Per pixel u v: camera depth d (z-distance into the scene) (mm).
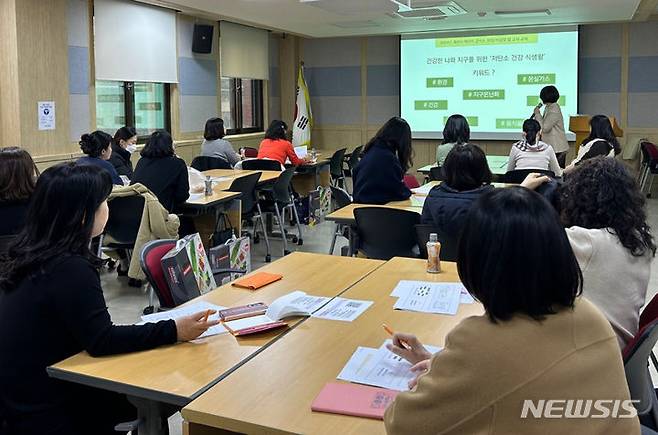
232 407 1493
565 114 9734
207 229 5082
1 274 1822
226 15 8289
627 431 1114
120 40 7117
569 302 1109
